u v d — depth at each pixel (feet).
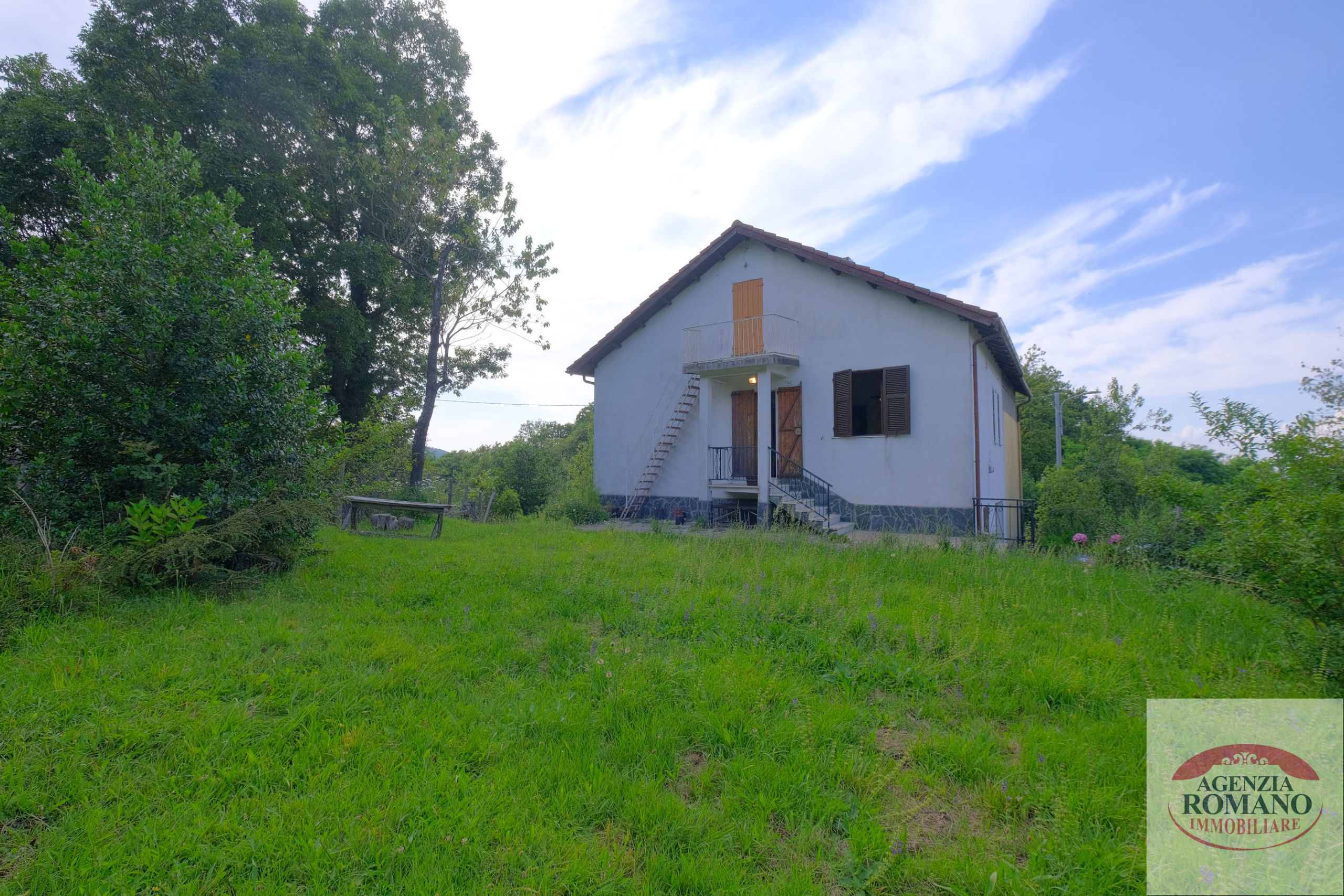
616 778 9.56
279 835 7.97
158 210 21.97
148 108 52.75
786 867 7.91
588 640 15.60
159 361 20.34
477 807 8.64
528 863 7.67
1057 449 65.67
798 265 46.50
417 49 69.87
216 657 13.69
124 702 11.27
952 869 7.72
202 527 19.65
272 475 22.54
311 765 9.64
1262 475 13.48
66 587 16.21
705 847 8.14
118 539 18.84
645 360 55.26
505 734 10.77
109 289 19.86
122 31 52.49
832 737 10.90
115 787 8.94
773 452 46.55
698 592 19.93
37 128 49.96
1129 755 10.31
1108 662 14.40
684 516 50.14
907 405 41.24
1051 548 28.68
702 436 48.75
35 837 8.04
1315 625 12.62
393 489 55.31
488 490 59.31
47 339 19.01
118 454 20.01
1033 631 16.81
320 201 59.77
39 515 18.79
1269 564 12.86
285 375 23.22
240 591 19.45
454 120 70.49
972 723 11.69
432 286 67.41
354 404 69.46
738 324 49.08
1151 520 26.43
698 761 10.52
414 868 7.47
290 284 25.12
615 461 57.00
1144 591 20.18
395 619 17.25
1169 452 33.60
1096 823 8.60
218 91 52.65
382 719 11.16
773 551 26.58
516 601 19.24
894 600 19.33
